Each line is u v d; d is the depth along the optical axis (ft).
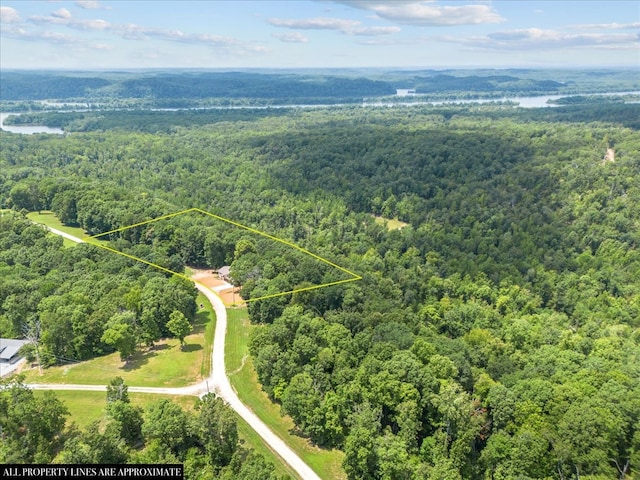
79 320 344.08
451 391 270.05
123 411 248.93
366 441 237.86
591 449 244.01
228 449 243.40
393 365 290.56
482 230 652.89
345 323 364.17
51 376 321.73
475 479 262.26
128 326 339.16
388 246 615.98
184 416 248.32
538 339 388.57
